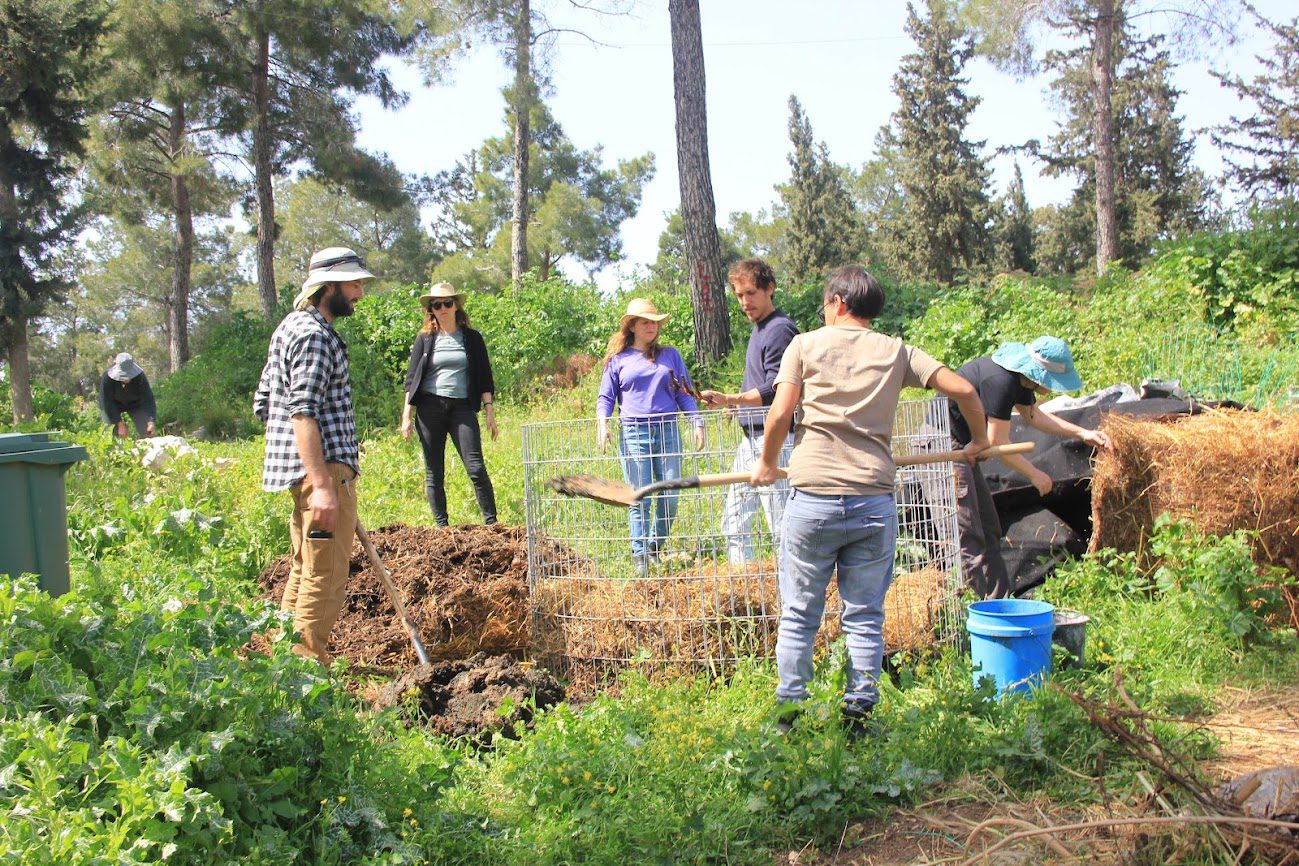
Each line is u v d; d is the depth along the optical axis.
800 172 58.25
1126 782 3.62
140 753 3.00
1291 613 5.15
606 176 48.62
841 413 4.04
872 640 4.12
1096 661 4.89
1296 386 8.83
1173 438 5.54
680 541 5.46
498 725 4.39
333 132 26.61
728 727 4.20
